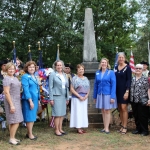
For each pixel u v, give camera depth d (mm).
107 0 17703
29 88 5438
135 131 6059
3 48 14523
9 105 5062
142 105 5797
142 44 19891
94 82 6895
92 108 7188
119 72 6164
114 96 6035
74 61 17250
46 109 8211
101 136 5820
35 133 6145
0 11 16266
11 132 5188
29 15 17406
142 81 5887
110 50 18219
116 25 18375
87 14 7922
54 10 17203
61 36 16031
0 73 6328
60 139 5605
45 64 16938
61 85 5922
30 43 16266
